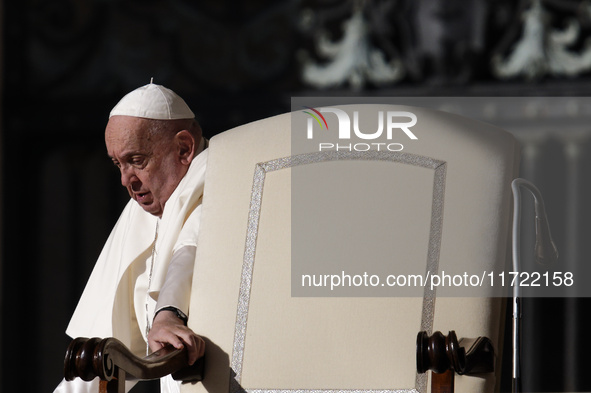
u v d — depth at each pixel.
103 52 23.02
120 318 9.86
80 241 23.06
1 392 22.52
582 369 20.06
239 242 8.42
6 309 22.72
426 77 21.62
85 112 23.02
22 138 23.17
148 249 9.89
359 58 21.73
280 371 8.07
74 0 23.09
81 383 9.89
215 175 8.72
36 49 23.19
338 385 7.97
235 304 8.27
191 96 22.67
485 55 21.41
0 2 23.06
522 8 21.19
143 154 9.28
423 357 7.22
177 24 22.80
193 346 7.98
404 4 21.62
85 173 23.16
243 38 22.53
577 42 20.94
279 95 22.31
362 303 8.09
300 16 22.17
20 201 23.09
